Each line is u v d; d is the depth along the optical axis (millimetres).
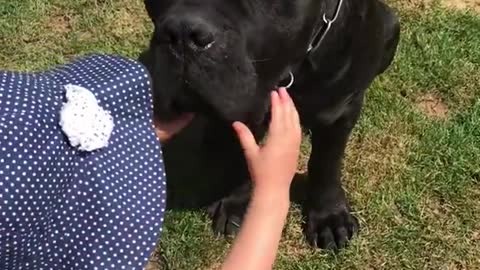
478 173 1144
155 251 1101
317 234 1096
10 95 609
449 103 1227
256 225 726
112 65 683
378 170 1157
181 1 768
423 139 1182
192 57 742
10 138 593
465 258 1073
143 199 648
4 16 1340
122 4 1356
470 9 1340
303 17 825
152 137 667
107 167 639
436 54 1268
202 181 1158
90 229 632
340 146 1017
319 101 928
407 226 1101
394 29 1015
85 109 627
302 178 1158
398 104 1215
